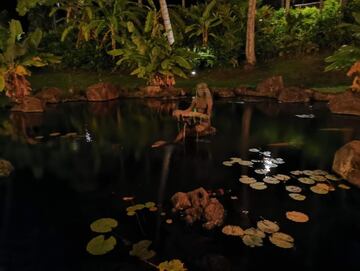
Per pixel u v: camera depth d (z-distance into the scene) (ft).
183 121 27.32
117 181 16.79
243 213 13.33
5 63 37.27
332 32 50.98
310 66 47.67
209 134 24.90
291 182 16.15
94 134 25.79
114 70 52.54
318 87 40.86
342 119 28.63
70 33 56.08
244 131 25.63
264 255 10.76
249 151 20.92
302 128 26.11
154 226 12.52
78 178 17.30
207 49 52.49
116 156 20.58
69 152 21.59
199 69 52.70
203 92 24.91
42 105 34.88
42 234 12.21
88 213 13.64
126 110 34.47
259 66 51.29
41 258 10.84
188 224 12.61
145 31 47.83
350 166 16.28
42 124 29.22
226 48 52.06
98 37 55.21
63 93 40.68
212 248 11.14
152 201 14.56
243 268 10.19
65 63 54.08
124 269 10.18
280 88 39.63
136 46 44.98
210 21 53.11
